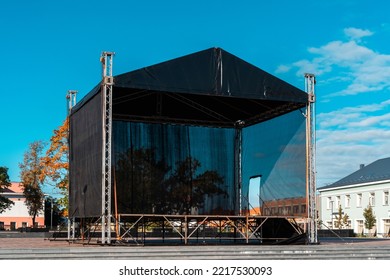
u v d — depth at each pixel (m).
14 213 75.00
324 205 67.94
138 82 18.72
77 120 22.64
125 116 25.66
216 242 22.48
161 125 26.12
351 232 36.12
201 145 26.72
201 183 26.34
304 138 21.14
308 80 20.89
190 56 19.44
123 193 24.66
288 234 21.64
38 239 30.41
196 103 24.72
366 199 59.38
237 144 27.25
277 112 23.39
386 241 23.09
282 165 22.72
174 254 15.06
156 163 25.61
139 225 23.88
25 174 54.56
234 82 19.83
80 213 21.70
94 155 19.84
